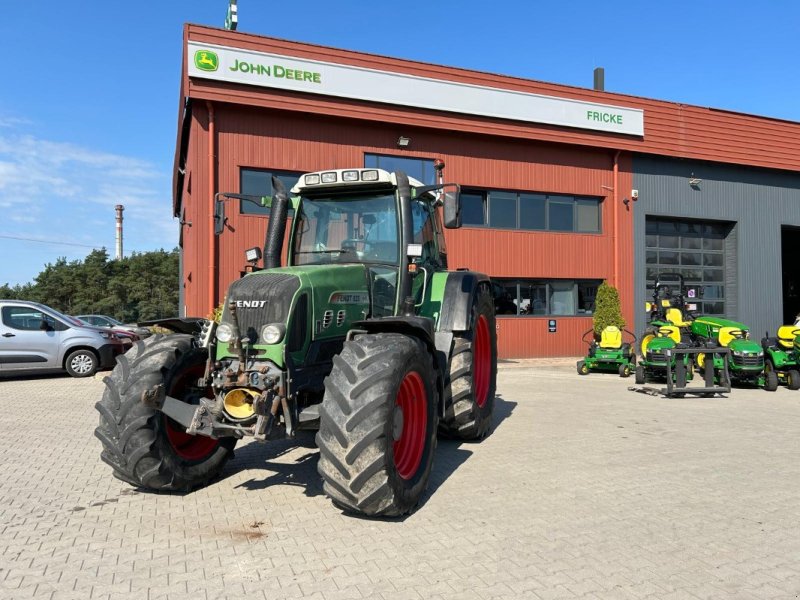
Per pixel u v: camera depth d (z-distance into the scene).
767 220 19.56
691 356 11.77
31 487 4.83
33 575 3.22
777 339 11.30
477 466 5.43
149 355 4.49
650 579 3.21
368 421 3.77
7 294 65.62
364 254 5.41
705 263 19.20
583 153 17.11
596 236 17.30
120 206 60.59
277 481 5.01
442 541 3.71
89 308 54.34
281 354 4.14
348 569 3.31
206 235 13.14
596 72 19.78
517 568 3.33
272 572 3.27
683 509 4.33
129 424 4.32
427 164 15.41
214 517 4.13
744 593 3.06
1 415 7.98
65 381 11.58
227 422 4.12
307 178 5.46
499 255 16.14
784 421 7.66
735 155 18.62
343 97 14.00
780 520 4.12
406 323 4.30
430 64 14.91
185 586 3.10
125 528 3.92
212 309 13.09
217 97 12.97
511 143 16.25
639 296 17.67
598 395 9.89
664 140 17.64
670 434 6.83
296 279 4.43
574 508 4.33
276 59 13.35
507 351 16.28
